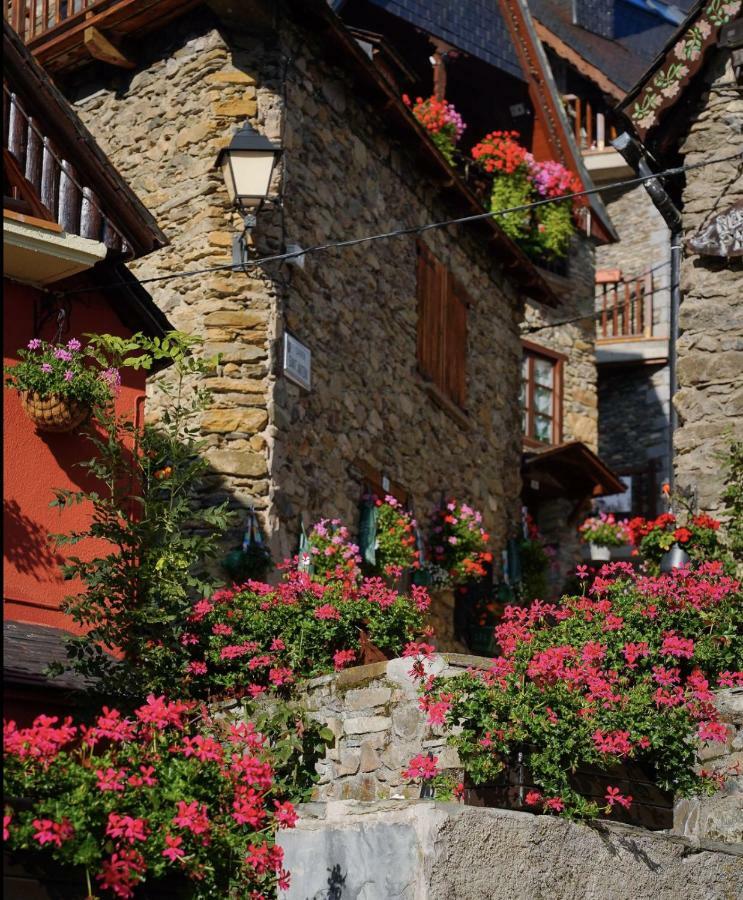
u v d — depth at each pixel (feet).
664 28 94.07
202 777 22.67
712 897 24.59
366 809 23.79
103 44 42.88
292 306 40.96
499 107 71.97
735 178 41.19
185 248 41.24
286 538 39.37
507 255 56.59
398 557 43.83
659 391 80.64
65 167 32.71
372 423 45.16
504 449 56.59
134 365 31.50
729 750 27.99
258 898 23.27
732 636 30.50
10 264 31.96
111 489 29.68
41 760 20.97
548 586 59.62
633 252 84.33
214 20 42.22
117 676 27.94
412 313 48.80
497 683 24.50
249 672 30.86
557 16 88.53
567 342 73.41
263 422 39.42
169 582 28.71
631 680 29.01
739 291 40.45
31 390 31.55
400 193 48.62
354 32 54.80
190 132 41.96
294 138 42.04
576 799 23.61
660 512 79.25
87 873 20.13
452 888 21.56
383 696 27.78
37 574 31.58
